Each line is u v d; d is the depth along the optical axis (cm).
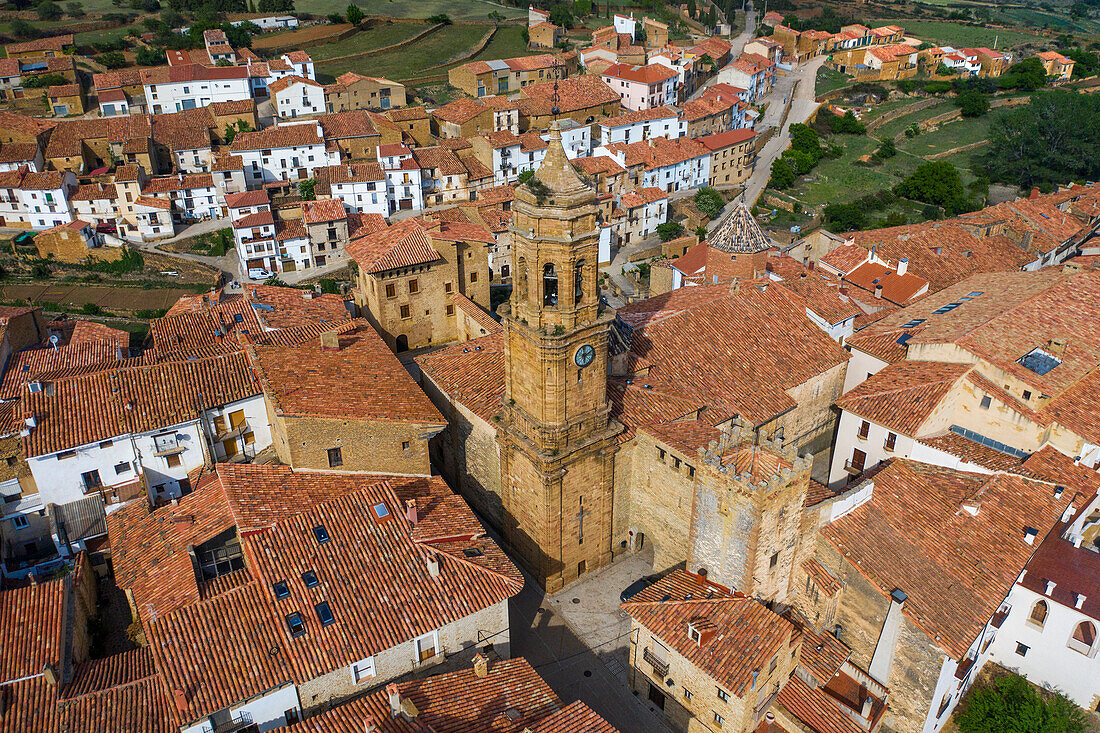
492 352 6650
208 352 6988
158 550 5281
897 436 6238
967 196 15412
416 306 8688
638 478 5988
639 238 13688
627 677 5319
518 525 6012
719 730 4734
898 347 7019
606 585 6019
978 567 5106
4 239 12719
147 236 13000
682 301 7075
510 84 18225
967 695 5372
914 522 5375
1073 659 5150
